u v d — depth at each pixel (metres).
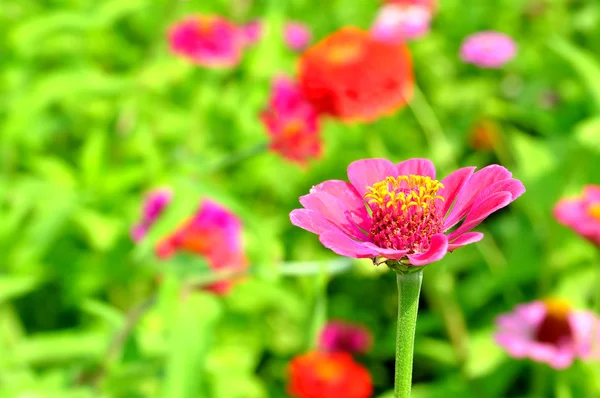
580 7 1.51
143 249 0.79
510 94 1.28
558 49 0.94
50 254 0.95
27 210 0.96
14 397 0.78
